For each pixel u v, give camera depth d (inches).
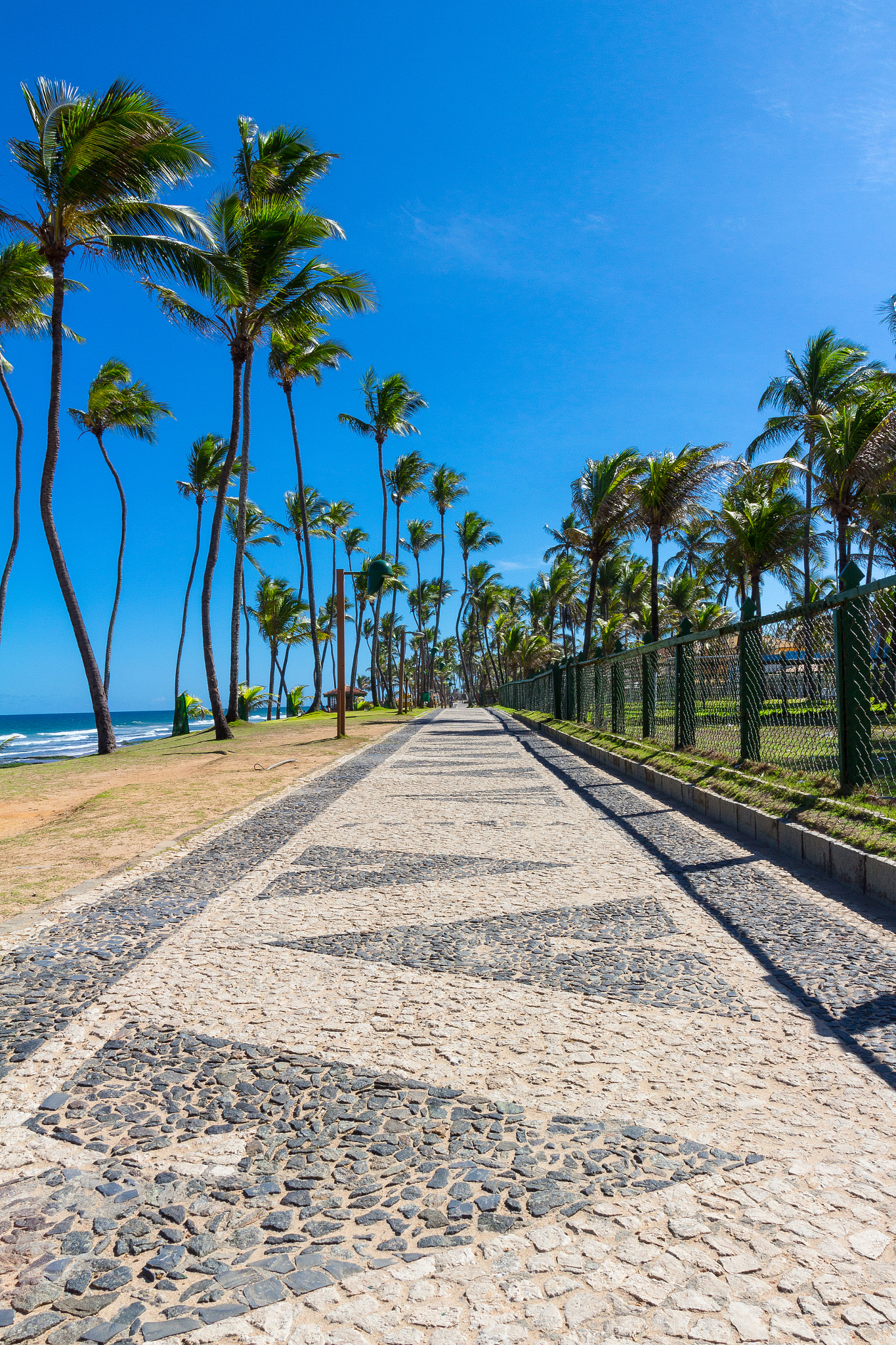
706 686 329.7
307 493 1616.6
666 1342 53.0
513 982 119.6
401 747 550.9
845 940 132.6
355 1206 68.4
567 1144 77.2
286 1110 84.4
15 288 701.9
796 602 1257.4
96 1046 99.8
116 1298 58.1
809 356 1009.5
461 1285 58.9
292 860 203.0
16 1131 81.0
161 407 1070.4
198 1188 71.2
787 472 1026.7
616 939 137.6
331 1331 54.6
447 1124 81.1
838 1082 87.8
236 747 613.9
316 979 122.0
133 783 385.7
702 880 174.6
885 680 200.8
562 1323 54.9
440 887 175.3
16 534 832.3
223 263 608.7
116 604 1241.4
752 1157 74.4
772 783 235.9
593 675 549.6
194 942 139.8
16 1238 64.9
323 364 1103.6
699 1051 95.9
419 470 1636.3
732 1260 60.9
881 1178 71.0
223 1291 58.6
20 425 832.3
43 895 172.2
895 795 192.4
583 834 230.4
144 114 527.5
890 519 826.8
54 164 558.3
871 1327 54.1
